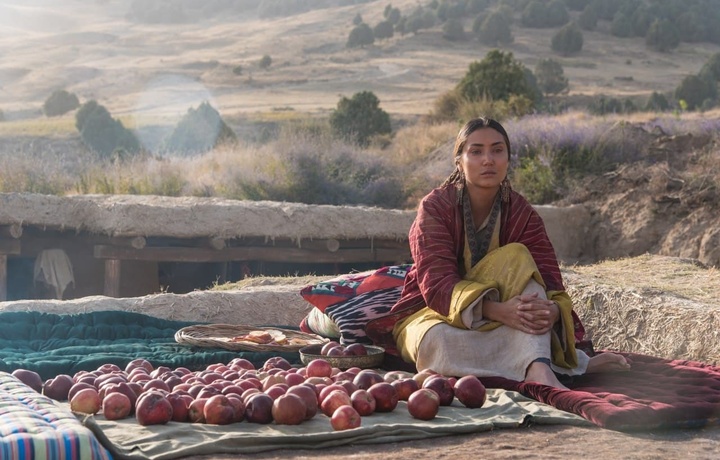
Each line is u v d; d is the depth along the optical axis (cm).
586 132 1452
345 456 286
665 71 12469
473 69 2638
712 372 414
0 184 1337
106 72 12625
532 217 445
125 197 1155
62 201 1027
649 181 1264
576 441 309
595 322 582
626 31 15588
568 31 13938
